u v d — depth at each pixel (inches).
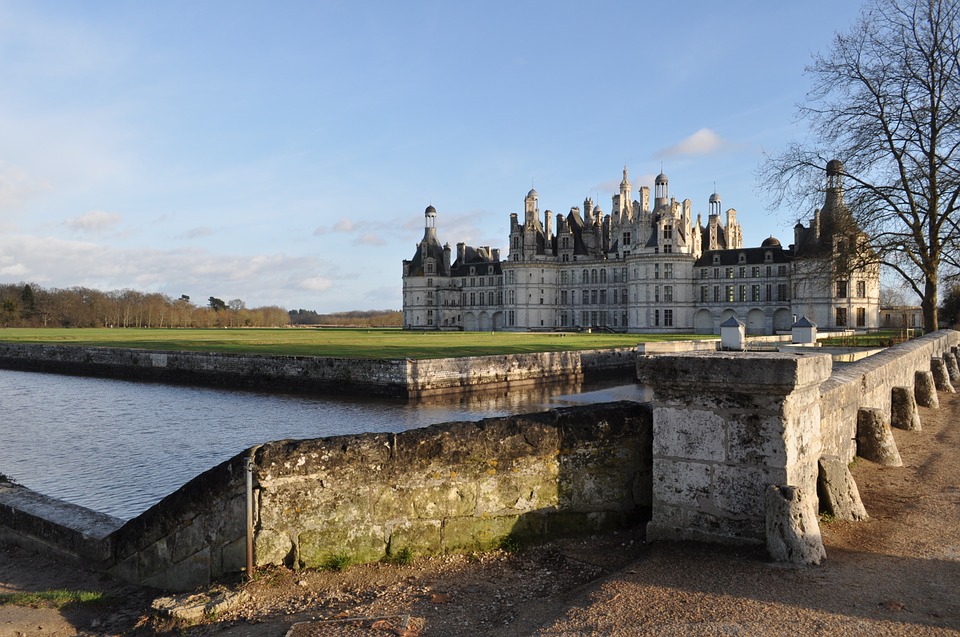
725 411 270.1
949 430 561.3
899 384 630.5
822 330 3518.7
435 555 294.4
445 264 6013.8
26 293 6008.9
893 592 222.4
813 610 209.0
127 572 345.7
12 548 413.1
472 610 237.5
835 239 1309.1
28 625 282.7
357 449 285.7
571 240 5315.0
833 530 287.4
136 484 762.8
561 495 311.7
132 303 6860.2
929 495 347.3
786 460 256.1
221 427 1177.4
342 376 1631.4
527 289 5196.9
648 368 286.5
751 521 264.2
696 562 252.8
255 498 276.5
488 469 301.1
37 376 2187.5
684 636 195.2
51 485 758.5
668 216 4547.2
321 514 282.8
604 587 234.7
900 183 1194.0
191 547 309.3
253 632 229.8
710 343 2073.1
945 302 3179.1
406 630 219.5
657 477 289.3
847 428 408.2
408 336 3503.9
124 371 2108.8
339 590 263.1
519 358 1818.4
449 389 1619.1
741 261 4431.6
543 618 223.8
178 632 240.7
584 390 1791.3
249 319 7460.6
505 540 302.4
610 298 5103.3
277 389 1732.3
